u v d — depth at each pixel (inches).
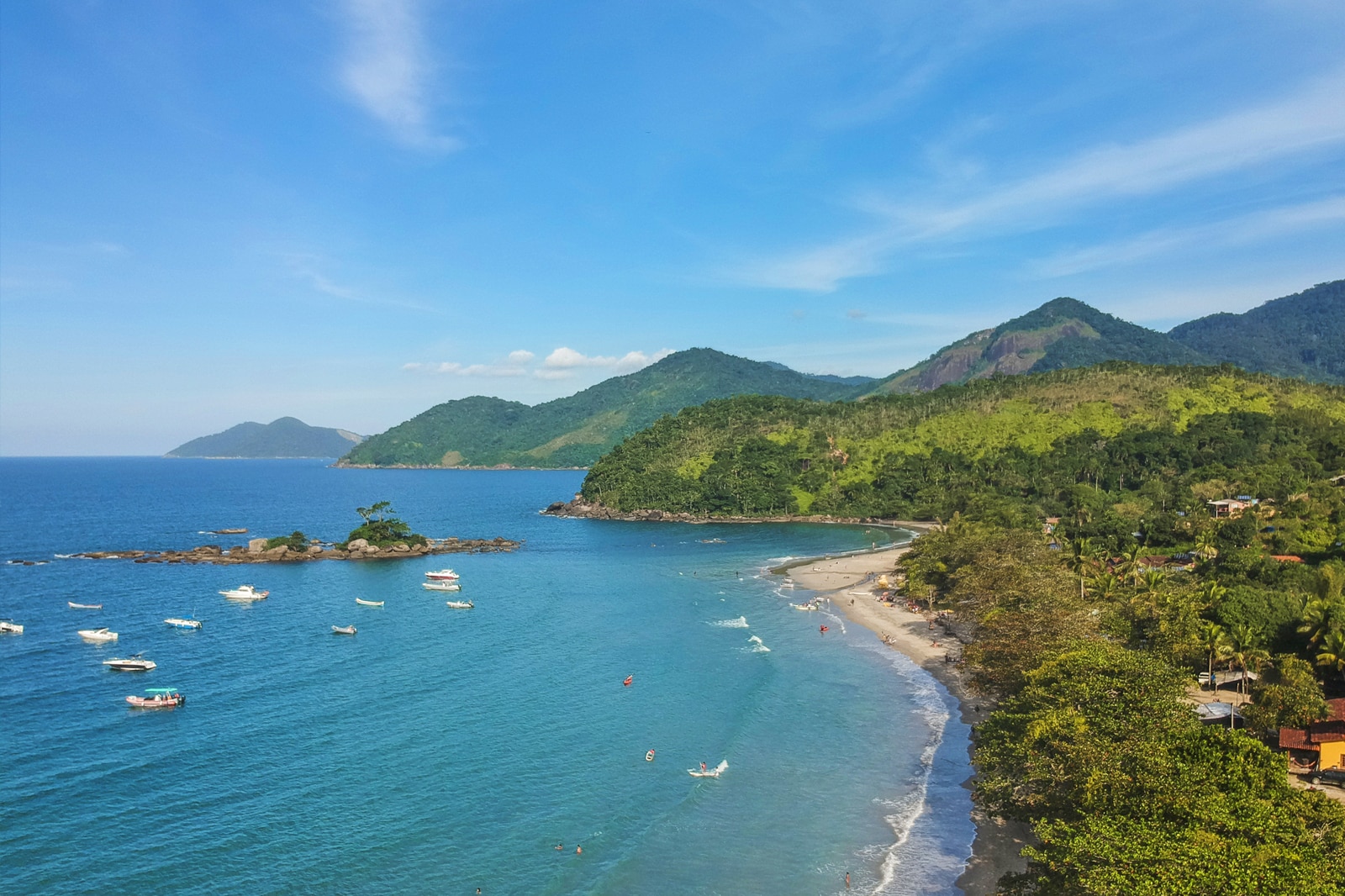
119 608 5526.6
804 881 2143.2
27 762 2765.7
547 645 4498.0
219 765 2768.2
